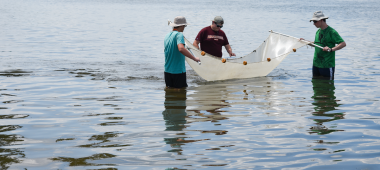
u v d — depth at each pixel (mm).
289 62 10602
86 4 47406
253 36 17141
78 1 55656
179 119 5086
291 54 12086
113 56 11297
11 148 3971
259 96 6516
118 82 7578
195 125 4828
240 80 8031
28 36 15750
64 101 6004
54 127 4695
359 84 7512
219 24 8141
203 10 38375
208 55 7668
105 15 29578
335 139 4320
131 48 13109
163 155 3811
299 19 27547
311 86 7379
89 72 8617
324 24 8062
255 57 9266
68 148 3984
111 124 4840
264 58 9266
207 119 5105
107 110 5512
